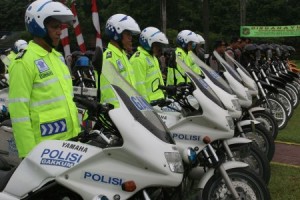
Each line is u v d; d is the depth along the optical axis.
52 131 4.79
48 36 4.85
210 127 6.25
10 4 42.91
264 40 45.59
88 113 4.56
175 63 6.87
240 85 8.94
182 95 6.55
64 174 4.27
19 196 4.39
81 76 7.65
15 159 6.43
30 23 4.82
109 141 4.41
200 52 12.06
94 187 4.25
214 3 49.28
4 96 7.96
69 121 4.89
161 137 4.52
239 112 7.30
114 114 4.34
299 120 13.72
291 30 39.81
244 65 13.02
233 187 5.34
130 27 6.98
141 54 8.01
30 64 4.70
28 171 4.41
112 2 43.25
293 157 9.79
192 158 5.45
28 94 4.68
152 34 8.03
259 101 10.60
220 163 5.55
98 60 4.55
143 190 4.25
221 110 6.35
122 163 4.28
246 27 39.97
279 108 11.77
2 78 9.84
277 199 7.20
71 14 4.89
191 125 6.31
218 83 7.54
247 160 6.75
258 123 8.15
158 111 6.68
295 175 8.44
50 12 4.76
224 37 45.34
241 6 39.91
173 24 45.75
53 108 4.80
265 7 50.75
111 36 7.09
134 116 4.46
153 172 4.21
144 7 43.16
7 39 33.88
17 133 4.68
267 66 14.09
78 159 4.30
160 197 4.52
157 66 8.18
